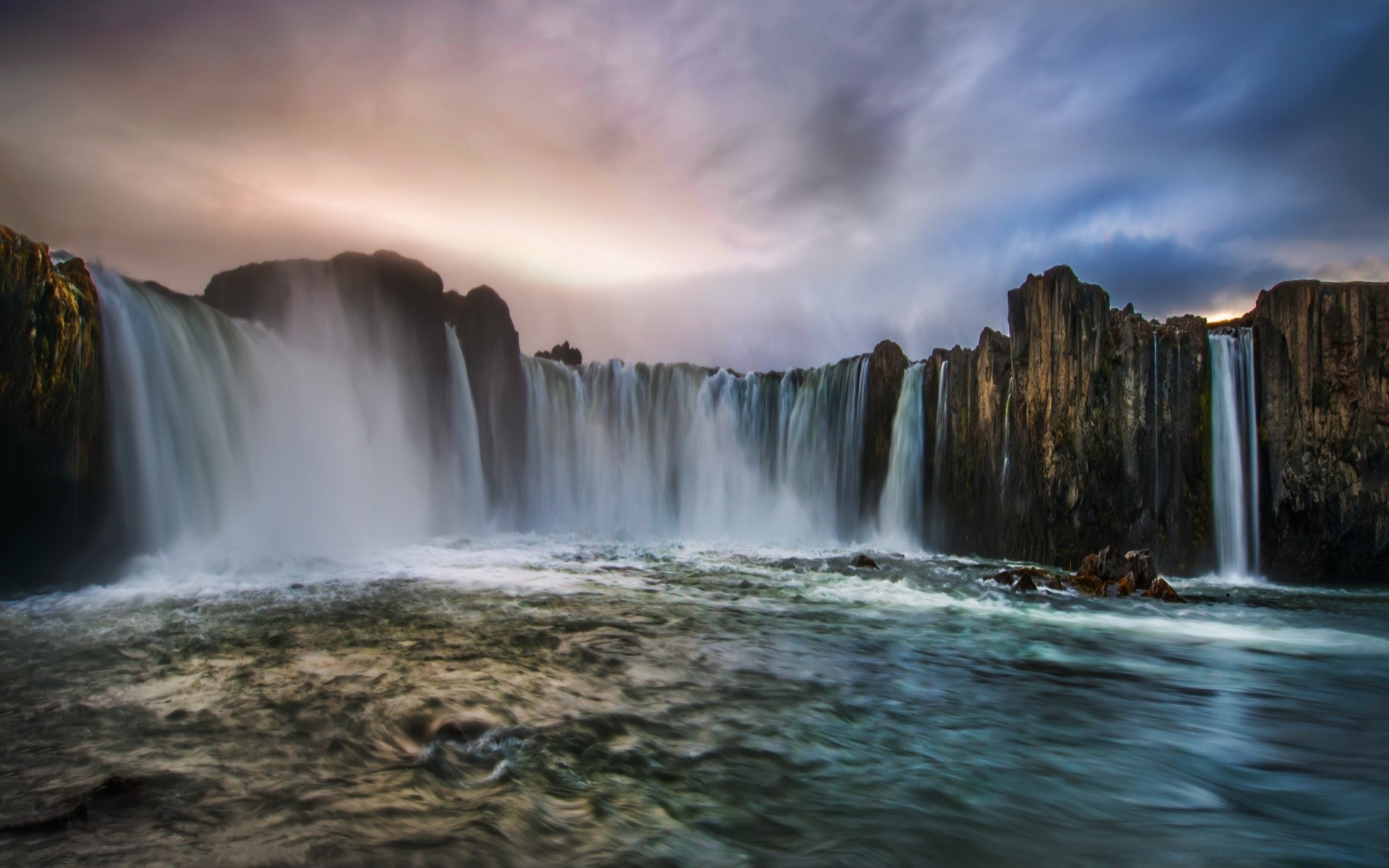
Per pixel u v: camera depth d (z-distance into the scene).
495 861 5.14
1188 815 6.51
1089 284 24.92
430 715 7.99
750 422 36.78
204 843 5.12
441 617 13.34
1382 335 23.14
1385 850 5.90
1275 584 22.92
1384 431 23.09
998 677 11.00
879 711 9.11
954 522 29.08
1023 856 5.70
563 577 19.41
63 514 15.55
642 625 13.67
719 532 36.22
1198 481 24.05
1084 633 14.44
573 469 35.97
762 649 12.18
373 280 27.45
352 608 13.82
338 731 7.40
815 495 34.50
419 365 28.47
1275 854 5.82
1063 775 7.31
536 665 10.37
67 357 15.46
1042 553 24.92
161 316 18.86
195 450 19.53
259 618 12.61
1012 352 26.62
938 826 6.10
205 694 8.45
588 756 7.17
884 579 20.86
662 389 37.53
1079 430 24.45
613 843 5.54
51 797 5.72
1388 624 16.03
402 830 5.47
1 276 14.01
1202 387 24.16
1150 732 8.70
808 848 5.65
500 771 6.68
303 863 4.93
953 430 29.42
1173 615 16.77
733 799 6.41
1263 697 10.34
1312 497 23.31
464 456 30.77
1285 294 23.78
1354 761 7.87
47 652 10.16
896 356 32.53
